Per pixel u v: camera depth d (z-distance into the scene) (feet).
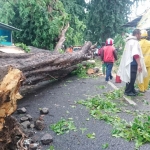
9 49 28.78
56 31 41.91
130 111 15.58
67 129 12.55
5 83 8.07
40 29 43.01
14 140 9.66
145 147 10.43
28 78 19.47
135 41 18.61
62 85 24.45
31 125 12.84
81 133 12.05
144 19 43.80
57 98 18.99
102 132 12.12
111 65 26.27
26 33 46.98
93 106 16.53
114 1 69.87
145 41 20.81
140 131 11.72
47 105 17.01
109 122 13.43
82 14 58.90
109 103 16.61
